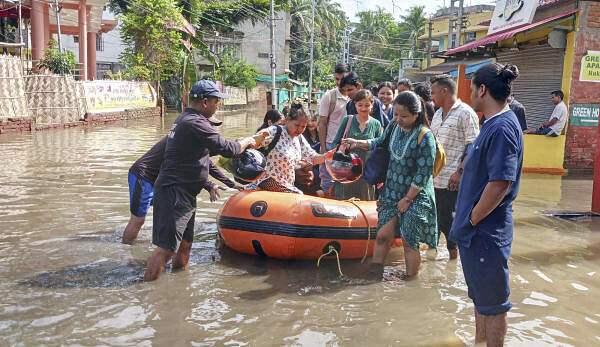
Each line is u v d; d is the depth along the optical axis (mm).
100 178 9070
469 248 3141
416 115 4562
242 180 5250
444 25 45812
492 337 3166
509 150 2957
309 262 5168
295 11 57062
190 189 4621
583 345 3506
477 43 13578
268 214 4949
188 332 3568
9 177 8984
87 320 3715
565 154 11305
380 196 4938
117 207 7020
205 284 4492
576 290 4516
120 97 24469
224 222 5145
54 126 18281
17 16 26078
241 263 5094
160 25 29969
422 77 31547
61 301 4035
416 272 4777
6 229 5887
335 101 6664
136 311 3889
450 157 5297
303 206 4930
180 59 31219
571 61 11094
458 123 5258
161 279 4586
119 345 3359
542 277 4820
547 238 6113
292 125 5195
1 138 14695
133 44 31422
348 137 5906
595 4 10922
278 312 3943
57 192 7859
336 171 5410
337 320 3830
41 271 4668
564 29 11094
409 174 4672
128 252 5262
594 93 11211
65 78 19172
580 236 6211
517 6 12844
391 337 3580
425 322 3828
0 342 3355
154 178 5453
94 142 14570
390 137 4926
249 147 5266
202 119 4547
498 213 3082
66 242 5500
